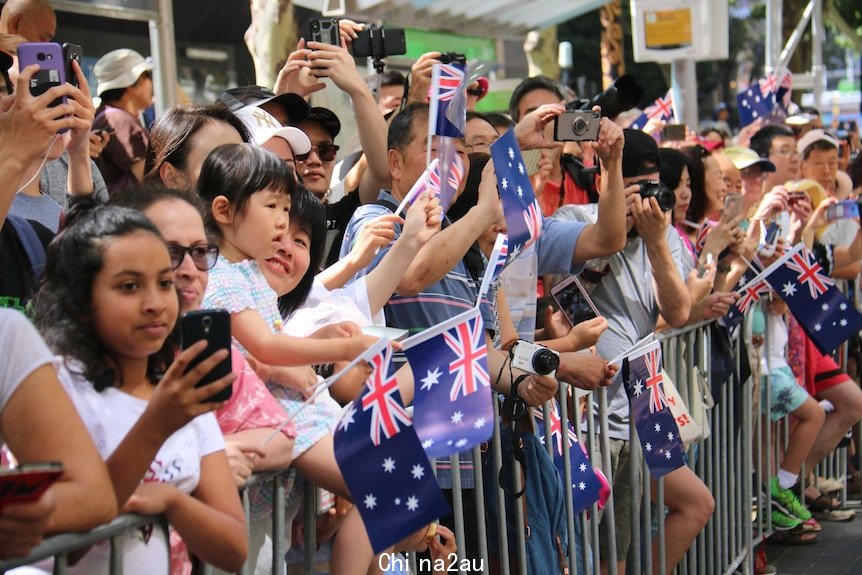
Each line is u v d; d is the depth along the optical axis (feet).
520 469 16.31
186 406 8.77
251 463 11.10
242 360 11.71
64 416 8.74
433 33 36.27
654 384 18.62
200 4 36.27
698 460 22.20
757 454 26.12
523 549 16.08
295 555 13.53
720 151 30.63
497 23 36.83
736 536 24.27
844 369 30.48
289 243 13.23
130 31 31.94
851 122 63.62
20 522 7.83
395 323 16.16
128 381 9.86
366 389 11.28
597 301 20.30
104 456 9.55
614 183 18.21
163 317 9.58
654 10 40.98
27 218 13.82
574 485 17.30
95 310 9.48
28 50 13.30
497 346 17.20
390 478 11.19
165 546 9.76
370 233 14.65
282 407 12.19
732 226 22.53
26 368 8.72
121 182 20.84
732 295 22.00
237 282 12.25
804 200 28.19
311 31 18.98
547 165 21.59
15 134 12.00
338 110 29.58
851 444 31.76
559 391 17.10
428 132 15.29
